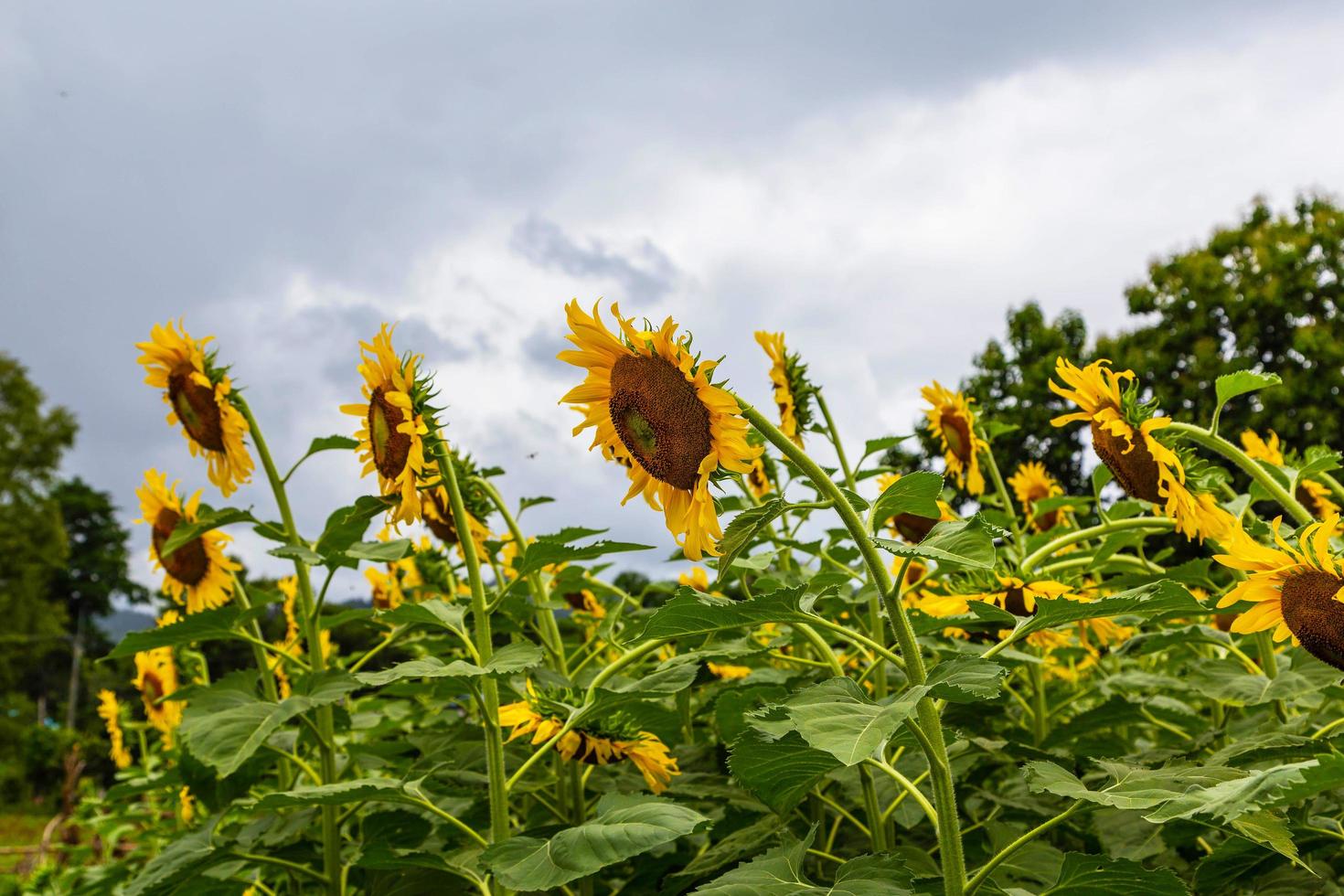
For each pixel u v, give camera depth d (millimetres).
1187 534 2711
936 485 2111
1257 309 20938
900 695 1891
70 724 44125
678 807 2469
